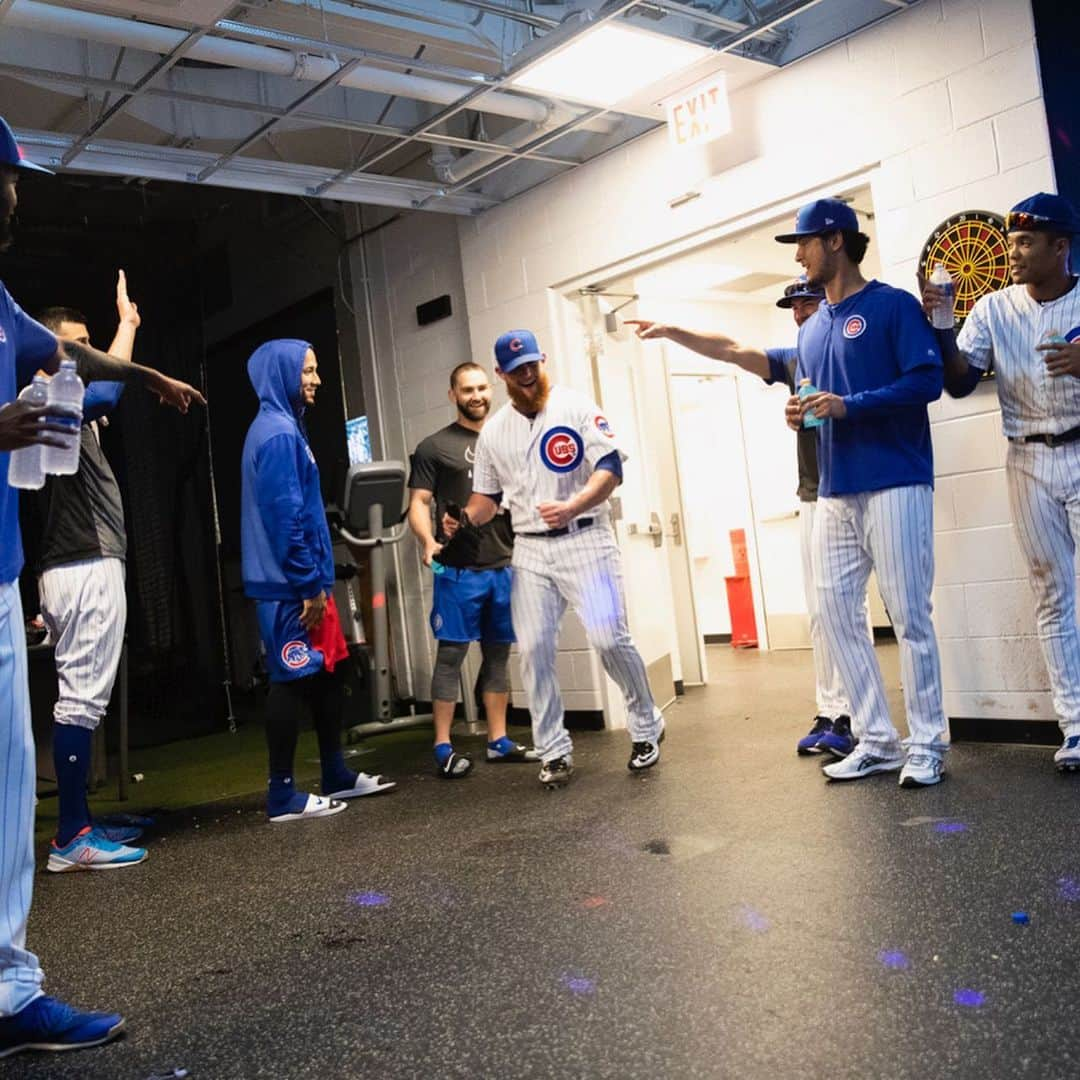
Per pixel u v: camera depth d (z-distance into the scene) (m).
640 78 4.28
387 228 6.42
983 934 2.00
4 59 4.22
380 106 5.29
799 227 3.37
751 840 2.84
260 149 5.13
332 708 4.11
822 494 3.43
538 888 2.64
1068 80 3.56
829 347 3.38
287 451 3.72
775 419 7.88
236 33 3.63
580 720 5.34
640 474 5.64
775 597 7.92
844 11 4.11
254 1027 1.96
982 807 2.91
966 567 3.90
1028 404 3.32
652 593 5.56
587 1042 1.74
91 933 2.69
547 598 3.90
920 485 3.25
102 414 3.53
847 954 1.98
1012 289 3.36
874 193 4.08
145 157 4.71
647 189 4.84
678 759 4.13
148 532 6.92
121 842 3.74
